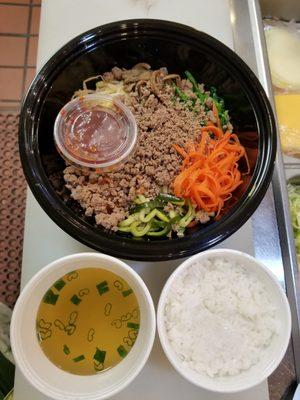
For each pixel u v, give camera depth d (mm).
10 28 477
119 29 279
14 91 469
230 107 303
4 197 437
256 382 236
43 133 266
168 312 257
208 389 232
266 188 254
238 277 265
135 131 274
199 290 264
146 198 281
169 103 300
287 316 245
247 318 264
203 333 255
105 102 282
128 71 310
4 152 449
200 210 282
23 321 236
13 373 342
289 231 305
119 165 272
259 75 341
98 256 236
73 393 232
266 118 270
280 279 301
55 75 270
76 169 279
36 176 243
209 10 344
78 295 261
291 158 357
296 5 404
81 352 254
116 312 261
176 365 231
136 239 252
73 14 332
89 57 286
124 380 228
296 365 288
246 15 359
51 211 238
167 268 283
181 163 284
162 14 339
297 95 376
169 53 299
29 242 285
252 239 300
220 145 288
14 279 417
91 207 274
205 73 303
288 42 407
